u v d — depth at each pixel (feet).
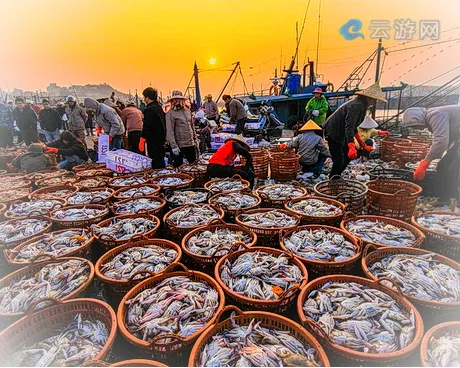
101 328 6.98
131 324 7.04
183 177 18.84
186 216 12.61
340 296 7.59
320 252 9.44
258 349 6.19
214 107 48.11
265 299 7.57
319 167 23.71
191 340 6.47
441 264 8.63
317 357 6.00
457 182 15.37
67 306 7.39
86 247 10.48
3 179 20.35
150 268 9.09
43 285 8.29
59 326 7.31
